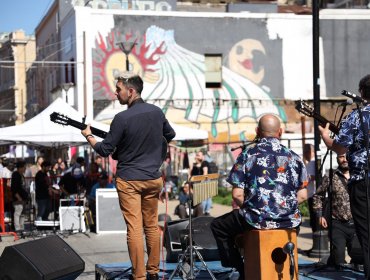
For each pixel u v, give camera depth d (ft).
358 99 22.62
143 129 23.91
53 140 54.29
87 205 59.41
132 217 23.95
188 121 121.39
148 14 120.06
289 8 147.54
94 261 41.37
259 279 21.25
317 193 31.19
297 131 124.47
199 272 27.27
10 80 256.73
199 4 144.87
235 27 124.16
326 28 127.75
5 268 21.65
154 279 24.85
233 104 123.34
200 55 122.62
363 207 22.89
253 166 21.98
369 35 129.08
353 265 28.32
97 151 23.93
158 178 24.32
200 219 31.53
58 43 136.05
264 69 124.98
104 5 134.62
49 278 21.44
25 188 64.95
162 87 120.57
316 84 41.39
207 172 62.95
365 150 22.88
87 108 114.21
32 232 56.80
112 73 118.01
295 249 21.50
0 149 176.24
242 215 22.03
